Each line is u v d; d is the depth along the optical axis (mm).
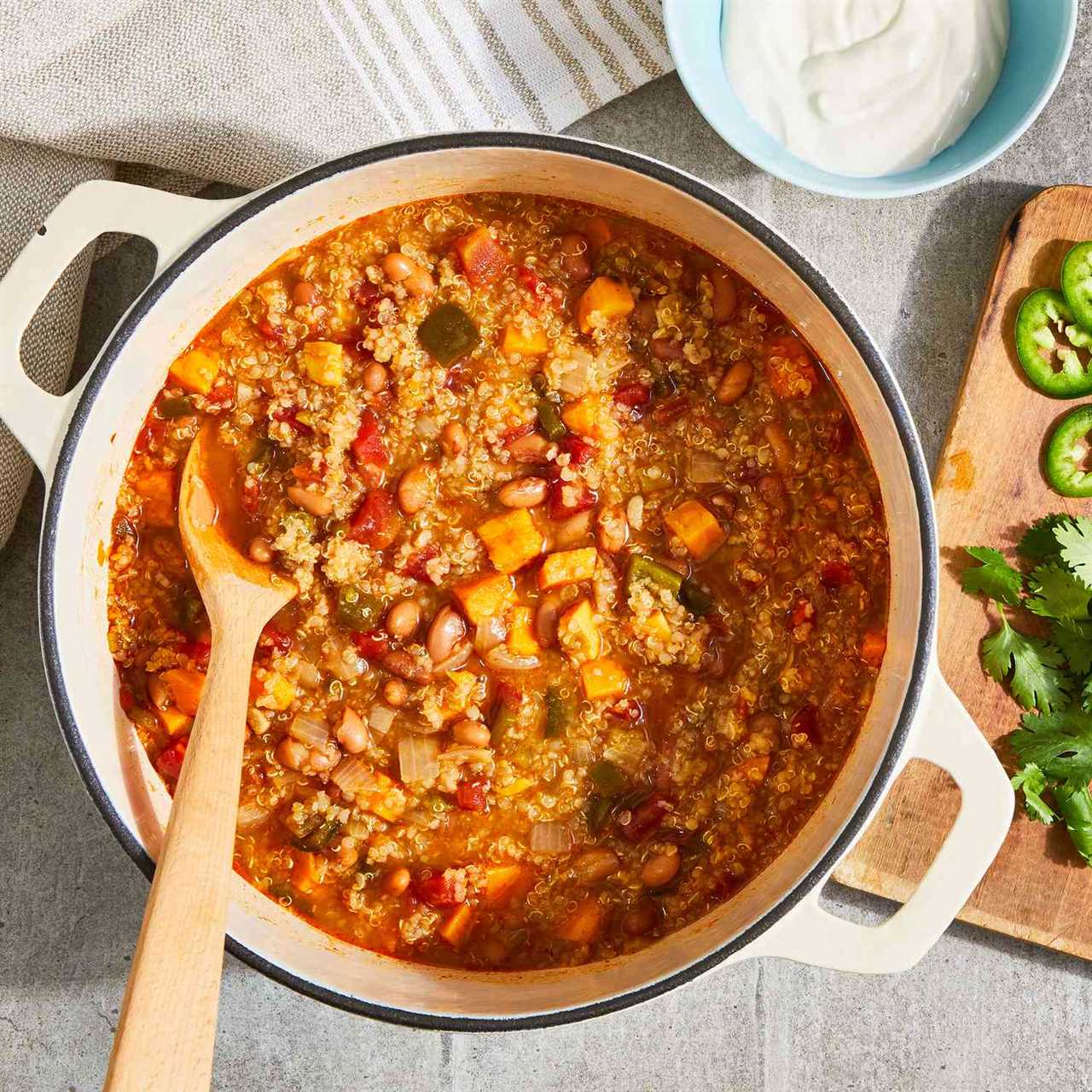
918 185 765
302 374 765
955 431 809
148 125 790
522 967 770
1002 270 807
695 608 770
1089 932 807
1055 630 800
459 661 766
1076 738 794
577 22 804
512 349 765
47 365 791
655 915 770
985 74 780
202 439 770
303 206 750
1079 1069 824
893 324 821
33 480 820
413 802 768
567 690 770
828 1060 826
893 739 721
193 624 768
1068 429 804
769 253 741
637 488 771
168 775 771
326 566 760
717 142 817
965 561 809
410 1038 823
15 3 775
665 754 770
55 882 819
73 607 745
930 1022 825
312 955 756
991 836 725
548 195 770
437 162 746
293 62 796
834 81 778
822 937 726
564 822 771
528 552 764
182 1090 662
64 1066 818
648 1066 824
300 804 766
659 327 768
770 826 765
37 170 795
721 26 787
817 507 766
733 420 771
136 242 817
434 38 801
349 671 769
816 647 765
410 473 762
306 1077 820
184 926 679
